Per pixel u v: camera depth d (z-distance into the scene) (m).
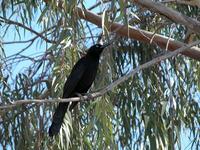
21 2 11.38
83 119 11.03
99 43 10.53
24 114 10.98
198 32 9.93
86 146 10.83
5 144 11.10
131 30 10.91
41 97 11.05
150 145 11.16
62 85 10.07
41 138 10.80
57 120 8.93
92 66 10.17
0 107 7.57
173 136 11.26
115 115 11.03
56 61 9.94
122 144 11.29
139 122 11.41
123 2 9.00
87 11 10.78
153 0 10.75
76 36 9.95
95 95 8.45
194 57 10.73
